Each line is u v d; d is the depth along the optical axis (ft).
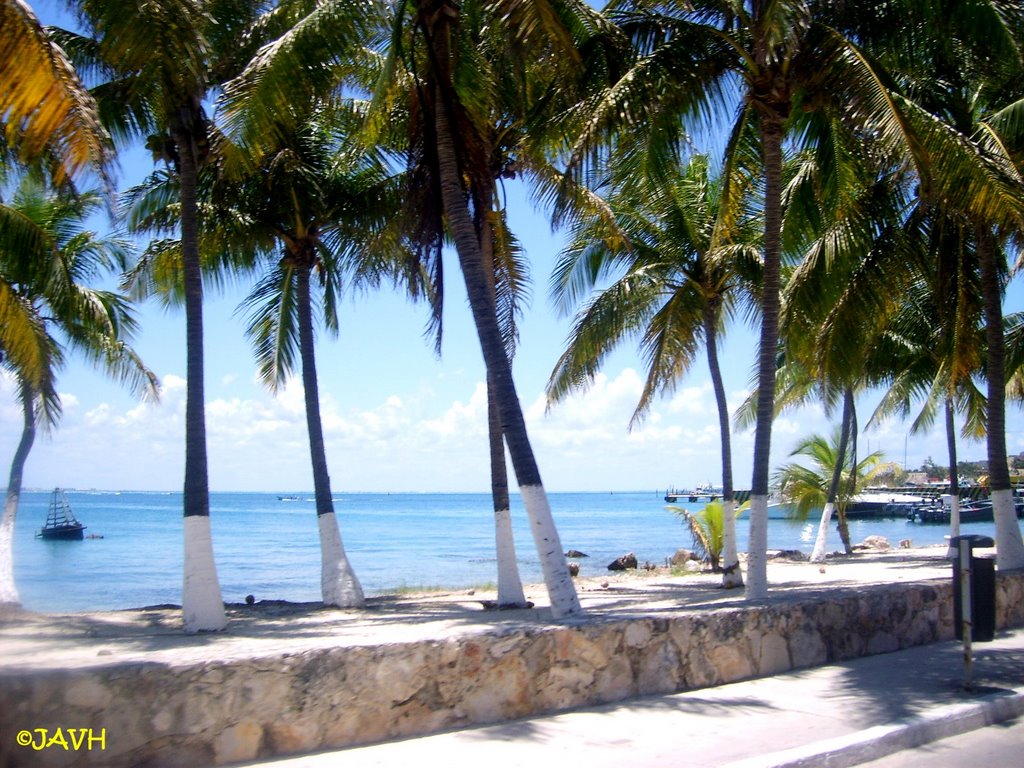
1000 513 43.21
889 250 42.01
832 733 21.20
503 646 22.24
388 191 50.70
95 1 31.07
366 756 18.97
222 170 39.52
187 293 38.99
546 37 30.73
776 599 30.04
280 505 460.55
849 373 42.83
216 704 18.21
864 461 99.96
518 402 30.42
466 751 19.45
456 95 31.99
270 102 33.63
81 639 35.76
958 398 79.41
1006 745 21.79
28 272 44.37
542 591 62.44
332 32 34.24
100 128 26.03
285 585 86.17
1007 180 32.42
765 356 34.76
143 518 253.65
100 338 59.26
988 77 43.01
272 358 58.59
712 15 36.17
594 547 143.84
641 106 33.30
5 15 23.06
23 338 43.47
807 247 47.14
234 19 41.19
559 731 21.12
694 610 27.30
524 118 40.60
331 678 19.65
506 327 50.60
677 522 259.19
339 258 55.26
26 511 313.73
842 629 29.96
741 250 54.39
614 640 24.23
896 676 27.20
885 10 35.76
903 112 32.27
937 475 330.34
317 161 50.85
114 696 17.26
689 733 21.08
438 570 101.35
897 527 203.21
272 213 51.13
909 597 32.58
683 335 58.70
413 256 45.09
